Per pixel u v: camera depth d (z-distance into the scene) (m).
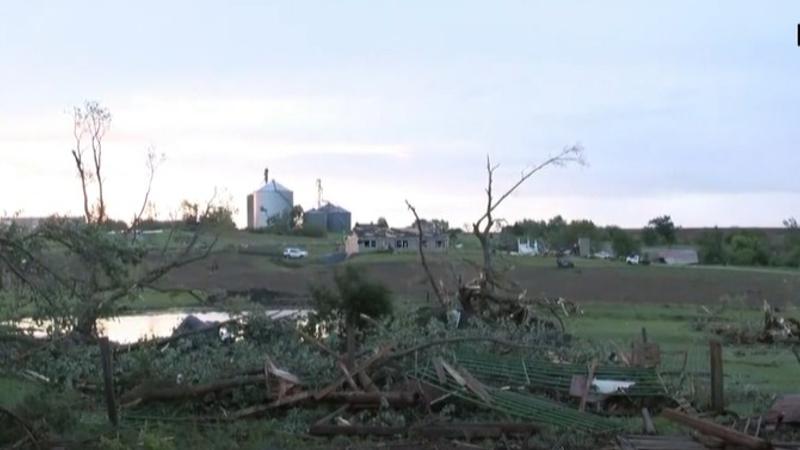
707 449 13.25
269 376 15.45
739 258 68.94
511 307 25.16
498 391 15.81
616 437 13.95
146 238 19.67
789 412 14.81
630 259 66.31
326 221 80.31
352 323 18.98
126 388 15.91
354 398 15.11
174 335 18.17
